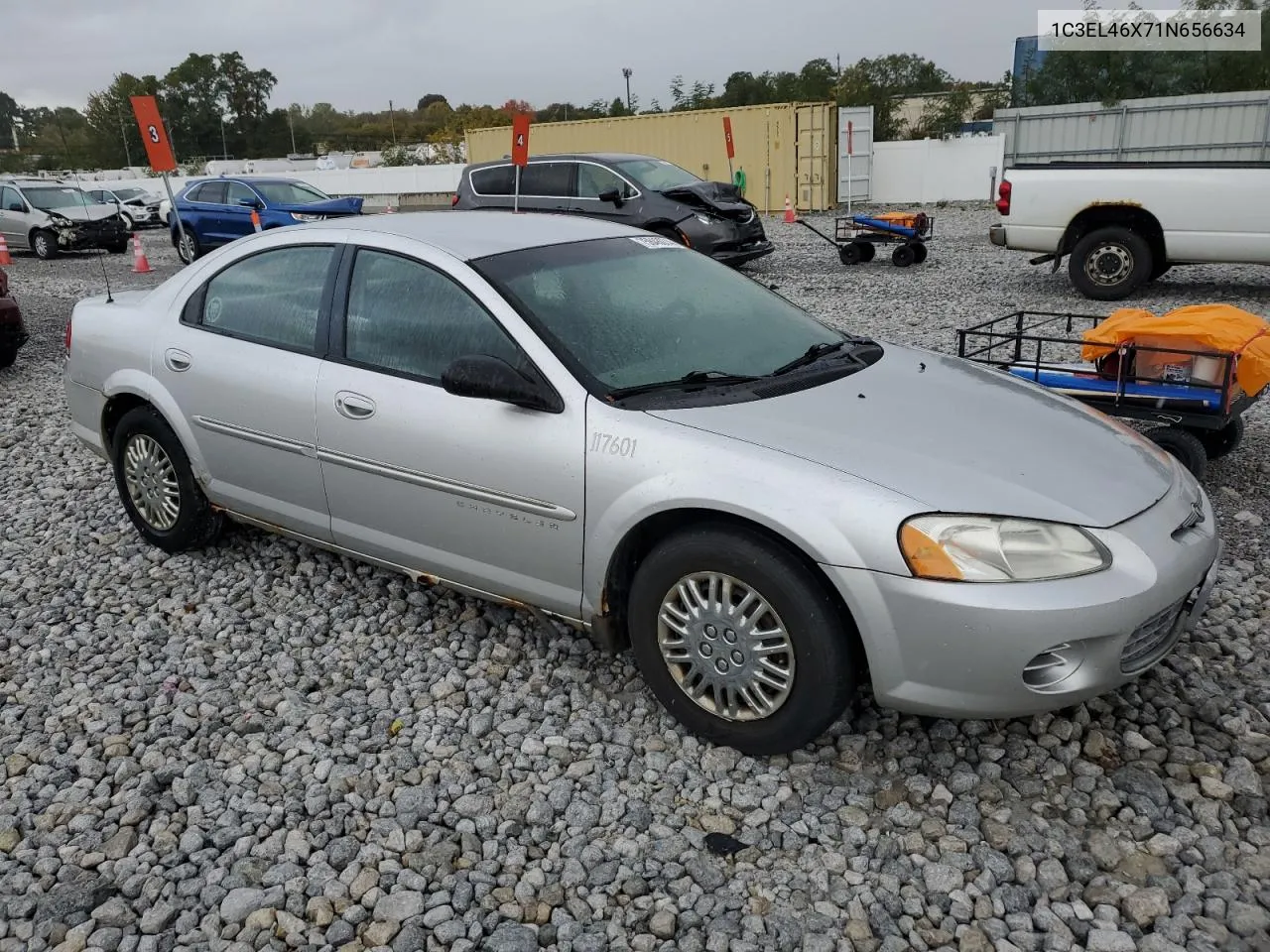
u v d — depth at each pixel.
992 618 2.75
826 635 2.94
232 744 3.44
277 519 4.35
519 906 2.68
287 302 4.20
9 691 3.85
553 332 3.50
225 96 81.81
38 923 2.67
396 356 3.81
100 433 5.01
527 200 14.80
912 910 2.61
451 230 4.09
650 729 3.43
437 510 3.71
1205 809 2.92
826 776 3.13
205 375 4.37
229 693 3.77
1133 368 5.13
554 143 26.44
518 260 3.80
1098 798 2.99
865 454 3.04
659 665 3.33
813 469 2.97
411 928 2.61
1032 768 3.14
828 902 2.65
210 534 4.82
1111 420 3.76
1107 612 2.79
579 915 2.64
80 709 3.71
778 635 3.04
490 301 3.58
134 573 4.81
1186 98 22.50
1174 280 12.31
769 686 3.12
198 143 80.00
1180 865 2.72
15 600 4.62
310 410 3.99
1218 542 3.29
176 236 18.75
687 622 3.23
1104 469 3.19
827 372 3.67
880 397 3.49
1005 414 3.47
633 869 2.80
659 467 3.14
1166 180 10.45
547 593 3.53
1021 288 11.98
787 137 24.03
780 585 2.96
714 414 3.25
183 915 2.68
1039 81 28.88
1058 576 2.80
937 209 24.20
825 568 2.88
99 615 4.42
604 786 3.14
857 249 14.61
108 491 5.96
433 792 3.15
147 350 4.64
